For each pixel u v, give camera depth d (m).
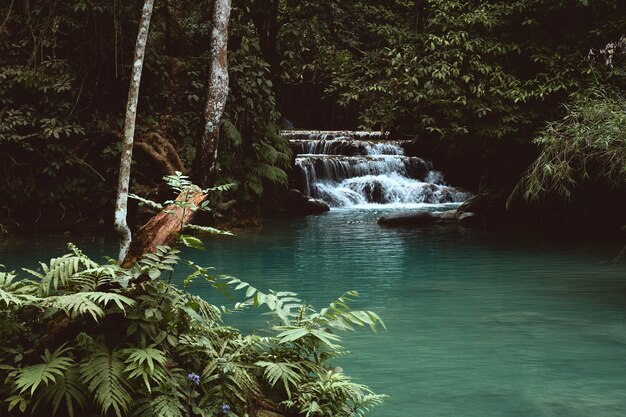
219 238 14.86
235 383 3.93
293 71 28.47
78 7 15.09
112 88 16.12
